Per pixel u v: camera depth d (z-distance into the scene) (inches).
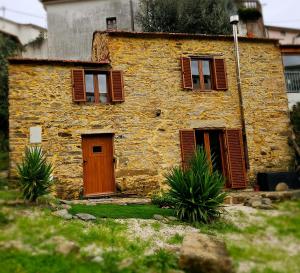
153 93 455.2
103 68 444.1
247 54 503.8
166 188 436.1
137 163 434.9
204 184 318.0
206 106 472.4
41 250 228.8
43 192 332.5
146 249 245.9
